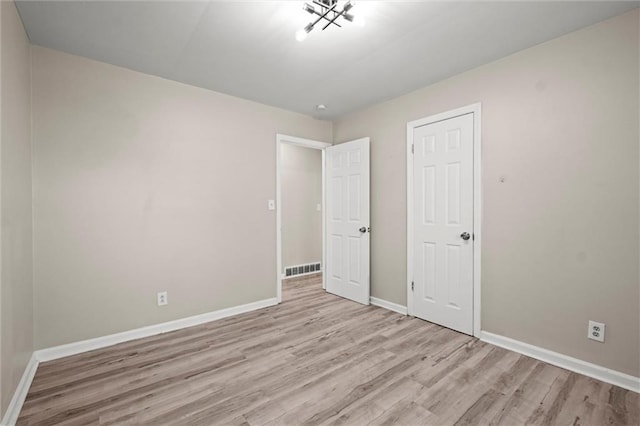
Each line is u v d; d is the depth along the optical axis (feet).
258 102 11.09
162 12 6.03
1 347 4.61
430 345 7.95
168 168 9.09
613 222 6.25
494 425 5.01
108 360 7.22
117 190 8.24
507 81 7.77
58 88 7.44
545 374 6.54
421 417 5.20
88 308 7.79
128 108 8.44
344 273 12.37
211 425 5.03
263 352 7.61
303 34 6.08
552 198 7.05
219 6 5.87
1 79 4.84
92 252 7.85
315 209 17.28
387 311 10.68
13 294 5.39
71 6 5.81
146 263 8.68
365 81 9.28
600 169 6.39
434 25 6.47
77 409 5.44
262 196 11.22
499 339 7.95
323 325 9.39
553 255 7.05
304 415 5.26
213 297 9.95
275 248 11.60
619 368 6.14
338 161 12.64
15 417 5.12
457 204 8.83
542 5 5.82
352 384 6.18
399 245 10.56
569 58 6.77
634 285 6.02
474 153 8.42
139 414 5.30
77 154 7.67
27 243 6.54
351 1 5.37
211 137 9.96
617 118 6.18
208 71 8.63
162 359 7.27
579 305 6.67
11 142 5.42
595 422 5.06
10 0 5.45
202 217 9.75
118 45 7.25
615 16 6.16
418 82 9.36
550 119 7.06
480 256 8.32
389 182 10.87
